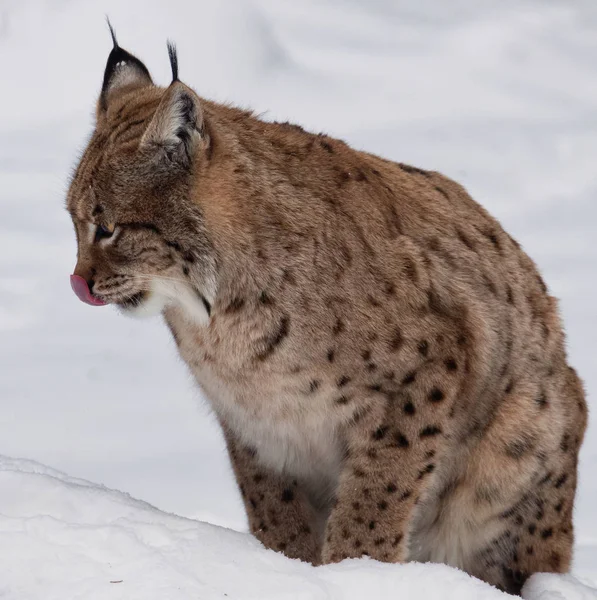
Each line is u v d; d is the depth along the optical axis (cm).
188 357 1080
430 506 1120
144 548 870
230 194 1027
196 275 1030
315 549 1143
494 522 1130
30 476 983
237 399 1066
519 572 1150
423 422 1048
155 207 1024
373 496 1055
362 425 1044
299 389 1034
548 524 1148
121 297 1043
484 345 1080
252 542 926
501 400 1108
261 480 1127
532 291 1158
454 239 1102
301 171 1052
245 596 830
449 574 903
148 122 1034
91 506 952
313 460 1088
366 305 1026
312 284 1020
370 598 872
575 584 1123
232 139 1044
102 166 1034
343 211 1045
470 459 1113
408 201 1102
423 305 1046
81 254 1052
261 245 1022
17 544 859
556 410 1140
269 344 1026
